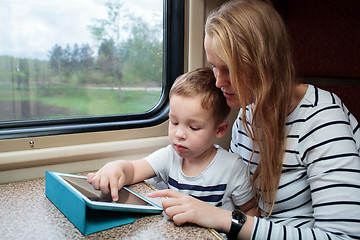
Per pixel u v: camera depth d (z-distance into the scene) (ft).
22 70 4.04
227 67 2.62
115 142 3.84
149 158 3.39
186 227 2.31
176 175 3.28
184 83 2.98
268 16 2.60
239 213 2.51
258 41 2.52
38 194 2.88
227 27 2.51
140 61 4.16
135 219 2.40
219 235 2.22
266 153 2.83
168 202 2.48
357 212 2.34
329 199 2.45
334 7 3.71
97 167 3.79
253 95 2.67
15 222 2.31
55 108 4.01
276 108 2.69
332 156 2.54
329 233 2.35
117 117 4.00
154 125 4.13
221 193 3.10
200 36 4.18
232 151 3.81
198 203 2.50
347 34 3.61
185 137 2.90
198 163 3.21
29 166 3.43
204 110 2.87
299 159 2.82
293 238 2.36
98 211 2.44
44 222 2.32
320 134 2.66
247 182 3.20
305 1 4.05
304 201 2.94
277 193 2.98
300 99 2.88
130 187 3.10
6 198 2.77
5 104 3.83
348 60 3.62
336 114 2.70
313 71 4.00
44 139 3.49
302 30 4.11
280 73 2.67
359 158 2.54
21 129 3.47
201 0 4.09
